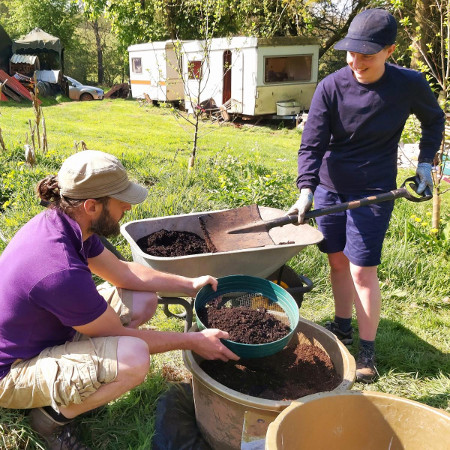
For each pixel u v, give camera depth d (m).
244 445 2.21
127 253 4.41
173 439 2.46
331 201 3.22
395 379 3.17
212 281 2.73
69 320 2.12
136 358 2.16
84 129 14.14
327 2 19.62
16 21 43.09
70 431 2.33
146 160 8.73
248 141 13.79
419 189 3.07
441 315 4.06
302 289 3.38
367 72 2.83
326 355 2.69
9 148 7.91
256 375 2.58
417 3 7.02
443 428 1.95
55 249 2.08
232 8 16.83
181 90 19.98
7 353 2.18
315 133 3.02
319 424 2.04
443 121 3.14
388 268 4.49
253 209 3.23
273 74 16.48
